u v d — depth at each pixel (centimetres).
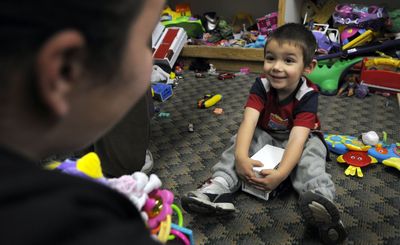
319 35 191
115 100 24
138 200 53
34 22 17
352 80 185
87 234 18
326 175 99
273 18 216
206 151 131
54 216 17
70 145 25
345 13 195
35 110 20
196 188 110
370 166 118
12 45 17
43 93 19
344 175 115
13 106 19
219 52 217
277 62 104
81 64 20
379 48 182
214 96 173
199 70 220
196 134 144
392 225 93
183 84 201
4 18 17
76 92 21
